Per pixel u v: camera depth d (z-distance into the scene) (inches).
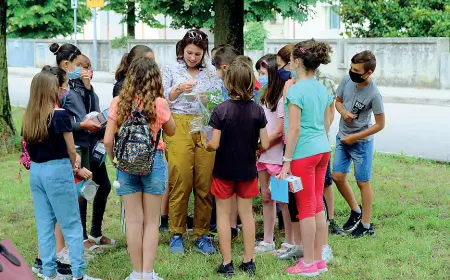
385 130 508.7
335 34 1368.1
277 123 224.5
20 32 1309.1
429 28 817.5
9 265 137.4
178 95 223.1
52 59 1238.3
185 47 228.2
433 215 272.4
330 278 205.6
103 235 250.5
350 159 247.6
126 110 189.5
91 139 226.7
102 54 1121.4
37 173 188.5
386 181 335.3
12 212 285.3
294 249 224.1
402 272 209.8
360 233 247.8
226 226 210.5
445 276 207.0
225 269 211.3
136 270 201.5
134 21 1156.5
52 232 195.5
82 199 236.4
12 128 404.5
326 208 251.0
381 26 848.9
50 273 195.6
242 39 297.4
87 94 223.9
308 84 201.2
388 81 797.9
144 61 191.5
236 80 202.4
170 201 233.0
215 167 208.5
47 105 184.7
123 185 195.9
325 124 214.7
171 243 234.4
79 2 1299.2
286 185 199.9
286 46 224.2
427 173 354.9
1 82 395.5
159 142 198.5
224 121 203.3
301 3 984.3
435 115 591.5
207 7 962.7
